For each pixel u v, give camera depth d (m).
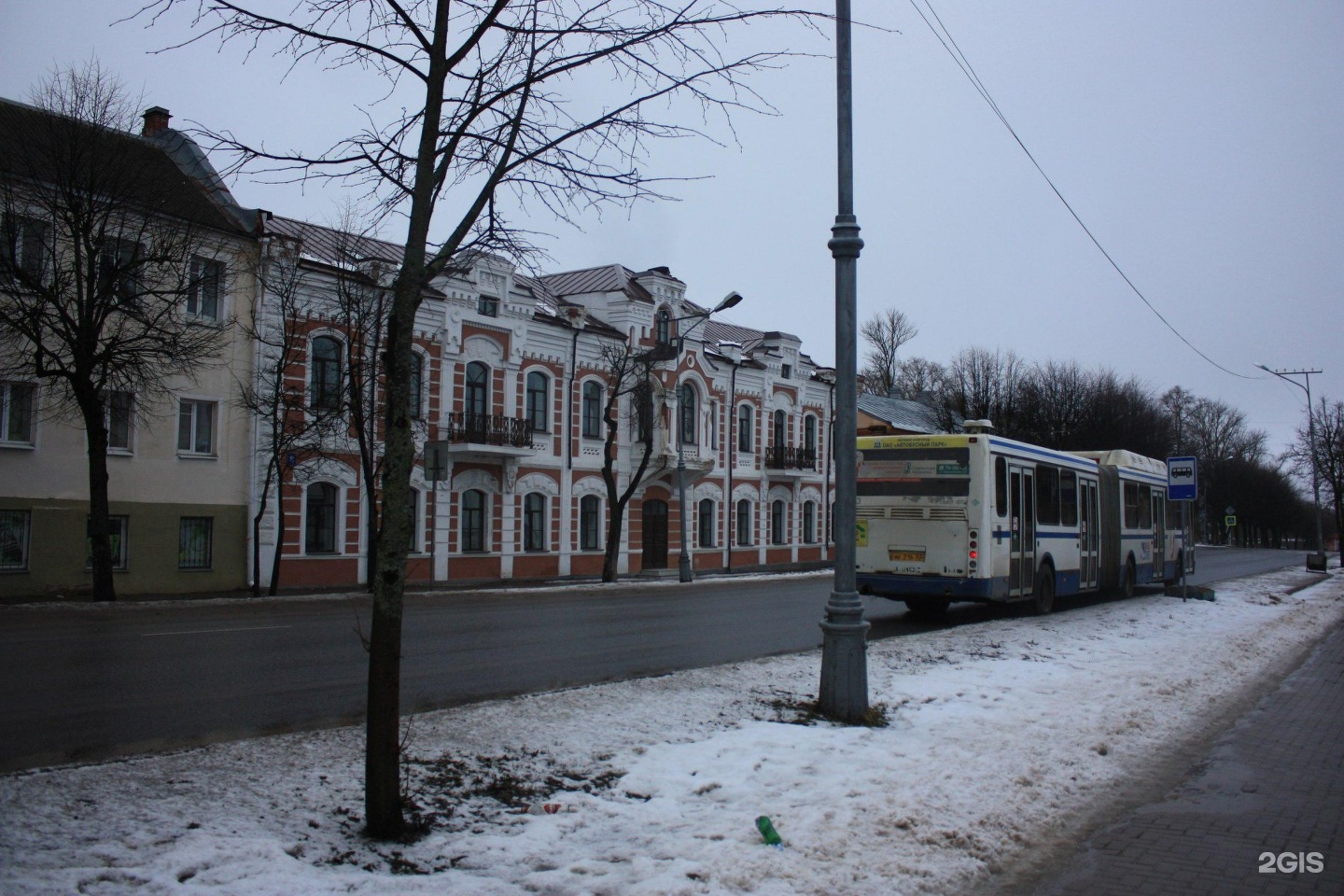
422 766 6.85
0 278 20.47
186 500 25.59
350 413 26.36
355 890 4.70
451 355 31.39
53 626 15.89
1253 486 103.19
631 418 38.44
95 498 21.16
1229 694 12.02
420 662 12.88
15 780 6.15
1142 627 17.61
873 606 23.38
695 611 21.33
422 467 30.53
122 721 8.75
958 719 9.24
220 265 24.34
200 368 25.11
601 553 37.47
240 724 8.73
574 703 9.27
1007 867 5.92
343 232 26.19
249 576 26.62
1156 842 6.45
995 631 16.05
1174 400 105.38
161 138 28.06
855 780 6.98
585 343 36.62
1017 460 19.20
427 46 6.02
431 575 29.12
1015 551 18.88
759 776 7.00
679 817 6.07
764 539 45.41
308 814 5.74
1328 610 24.80
